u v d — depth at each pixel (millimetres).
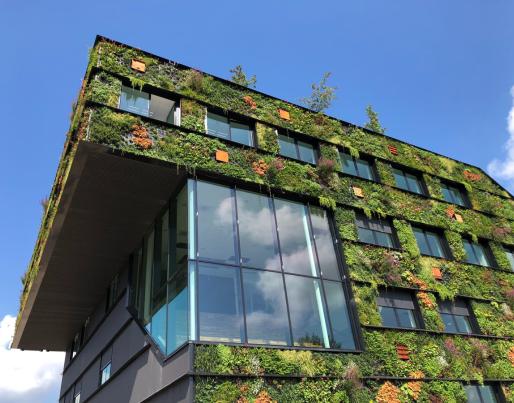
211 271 11180
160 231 13812
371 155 18703
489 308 17547
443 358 14312
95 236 14969
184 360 9789
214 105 14648
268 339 11109
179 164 12344
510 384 15406
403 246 16672
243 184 13383
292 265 12977
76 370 21562
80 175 12125
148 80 13727
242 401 9695
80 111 12750
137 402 12352
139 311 14133
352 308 13539
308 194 14734
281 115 16531
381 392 12219
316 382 11047
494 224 21438
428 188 20016
